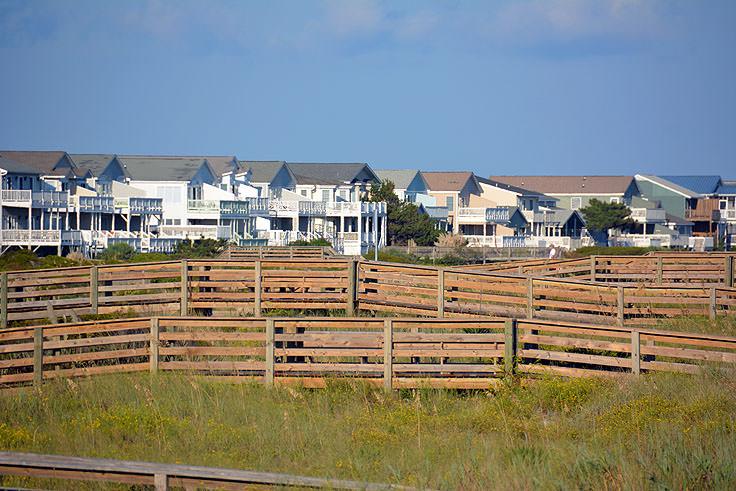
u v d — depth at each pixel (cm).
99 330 6525
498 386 6469
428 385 6531
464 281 8581
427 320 6625
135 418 5522
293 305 8575
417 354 6575
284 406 6078
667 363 6450
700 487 4309
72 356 6469
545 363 6700
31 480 4450
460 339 6619
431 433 5631
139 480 4272
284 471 4734
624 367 6606
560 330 6612
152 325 6619
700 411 5597
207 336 6619
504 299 8531
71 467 4269
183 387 6231
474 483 4428
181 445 5259
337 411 6147
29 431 5409
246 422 5759
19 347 6353
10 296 8381
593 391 6262
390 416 5891
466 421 5853
